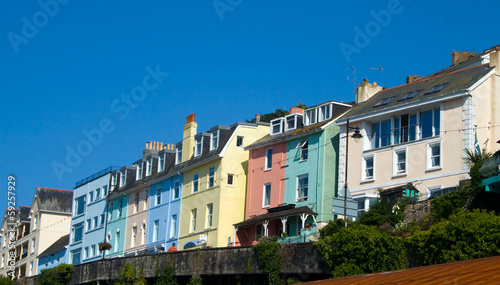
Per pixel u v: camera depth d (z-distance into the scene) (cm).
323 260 3766
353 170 4806
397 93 4928
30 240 8750
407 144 4528
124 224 6925
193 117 6344
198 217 5878
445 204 3769
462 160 4212
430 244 3409
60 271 5850
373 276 2727
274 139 5406
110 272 5134
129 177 7138
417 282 2327
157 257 4700
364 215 4097
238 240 5459
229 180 5716
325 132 5047
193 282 4350
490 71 4397
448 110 4369
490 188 3591
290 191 5228
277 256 3978
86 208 7706
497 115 4362
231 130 5891
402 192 4300
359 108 5053
